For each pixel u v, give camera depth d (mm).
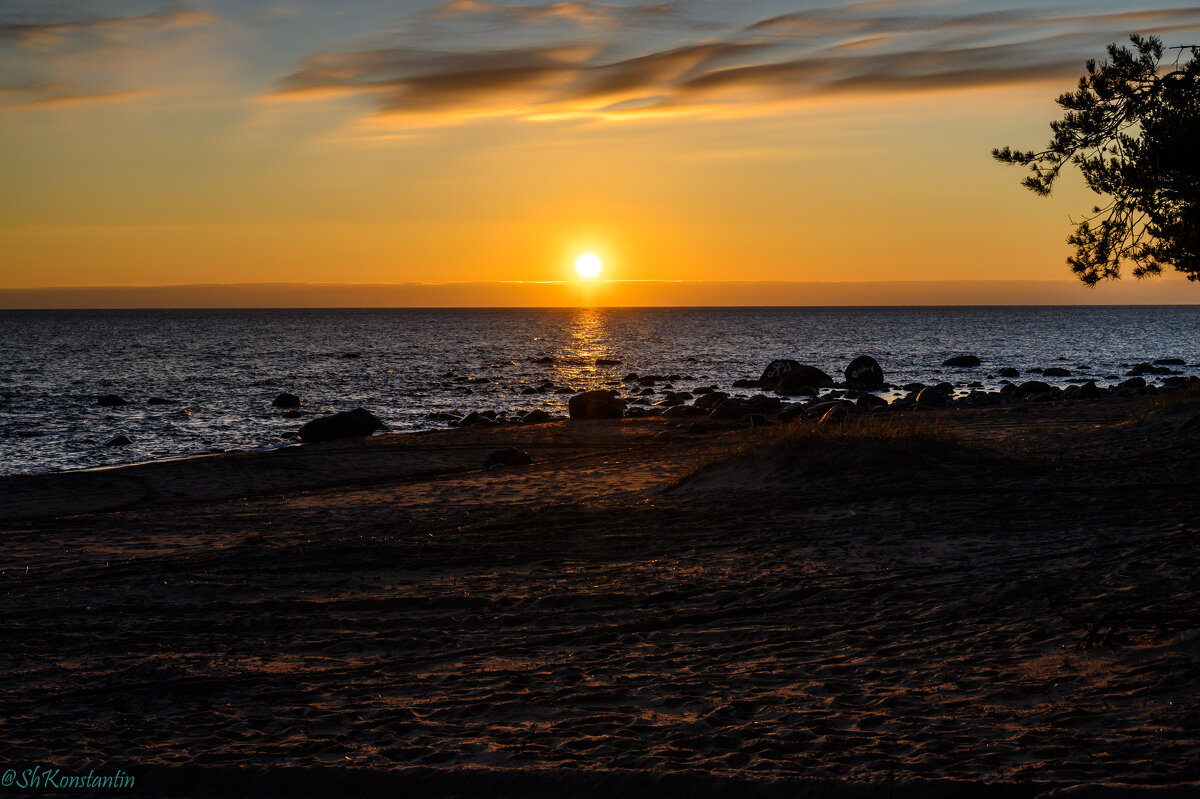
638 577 8680
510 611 7652
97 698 5672
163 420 34000
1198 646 5645
